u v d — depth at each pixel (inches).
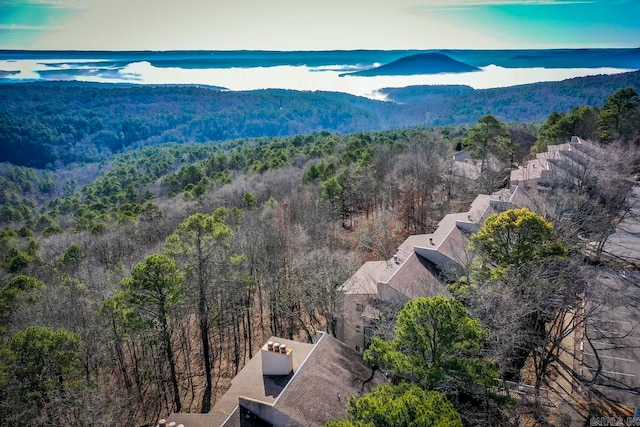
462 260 1770.4
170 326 1824.6
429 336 1045.8
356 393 1241.4
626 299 1668.3
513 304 1269.7
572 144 3073.3
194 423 1143.0
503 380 1214.3
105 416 1350.9
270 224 2407.7
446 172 3211.1
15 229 4138.8
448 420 776.3
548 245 1439.5
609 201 2329.0
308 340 1871.3
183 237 1804.9
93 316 1723.7
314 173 3565.5
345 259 1962.4
